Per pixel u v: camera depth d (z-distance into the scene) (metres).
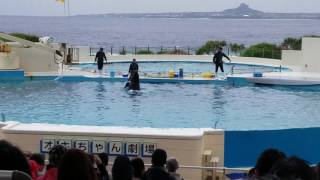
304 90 24.58
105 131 10.38
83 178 4.20
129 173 5.90
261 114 18.67
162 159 6.24
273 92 23.70
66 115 18.05
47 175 5.31
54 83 25.75
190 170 10.08
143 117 17.88
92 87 24.56
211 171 10.04
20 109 19.00
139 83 25.08
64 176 4.18
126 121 17.23
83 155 4.26
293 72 28.45
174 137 10.15
